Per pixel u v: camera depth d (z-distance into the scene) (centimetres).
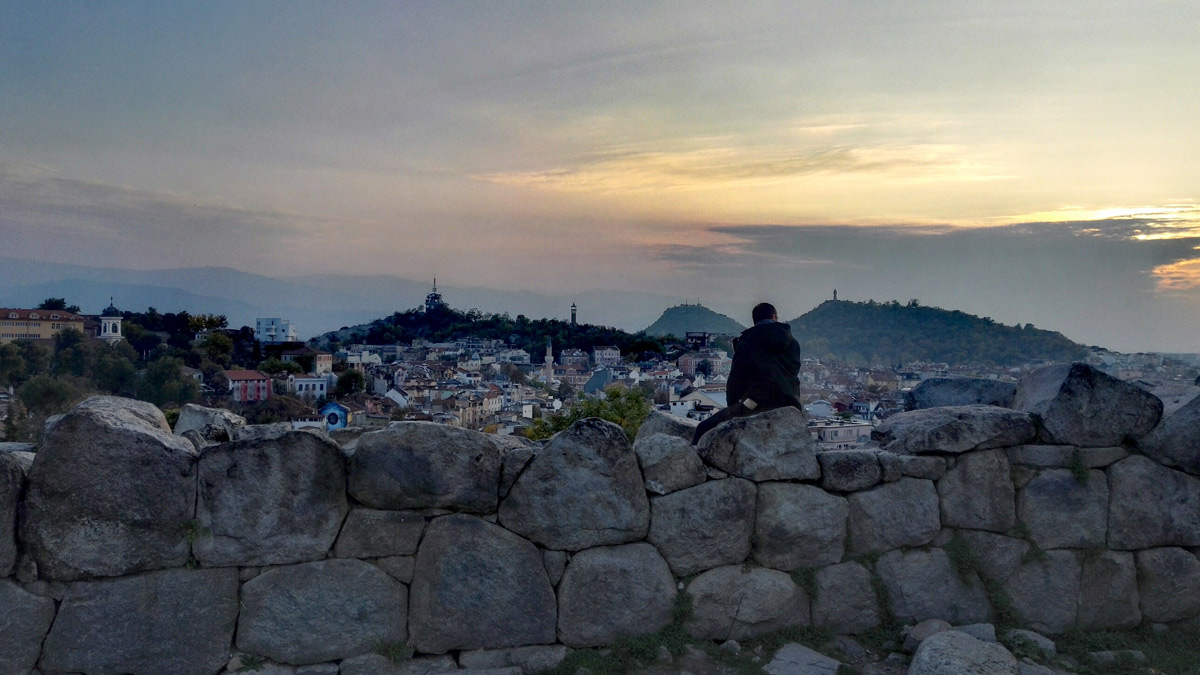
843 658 536
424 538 504
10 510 446
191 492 472
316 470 487
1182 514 597
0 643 443
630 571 523
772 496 555
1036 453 595
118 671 458
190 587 470
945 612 572
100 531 457
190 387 10694
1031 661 530
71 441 455
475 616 506
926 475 580
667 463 538
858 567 566
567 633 517
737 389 642
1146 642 579
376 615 493
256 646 478
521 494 515
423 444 502
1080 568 588
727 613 539
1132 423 600
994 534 585
